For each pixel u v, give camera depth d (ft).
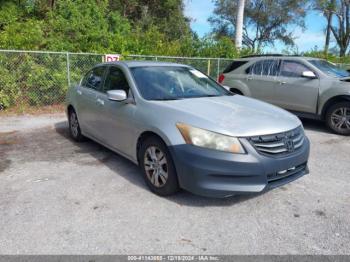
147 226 11.24
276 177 12.28
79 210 12.25
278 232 11.05
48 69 32.48
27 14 46.44
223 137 11.66
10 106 31.37
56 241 10.32
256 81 29.45
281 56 28.86
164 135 12.62
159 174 13.35
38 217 11.71
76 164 17.19
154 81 15.85
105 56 33.71
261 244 10.37
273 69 28.66
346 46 102.47
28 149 19.84
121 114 15.33
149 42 43.96
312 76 25.63
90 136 19.47
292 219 11.89
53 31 38.19
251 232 11.02
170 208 12.48
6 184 14.56
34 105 32.40
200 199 13.20
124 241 10.39
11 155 18.66
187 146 12.01
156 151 13.47
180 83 16.48
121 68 16.88
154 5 81.20
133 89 15.17
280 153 12.25
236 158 11.50
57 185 14.47
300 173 13.46
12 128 25.29
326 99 25.12
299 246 10.29
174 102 14.23
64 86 33.14
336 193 14.08
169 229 11.09
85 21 38.83
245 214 12.17
